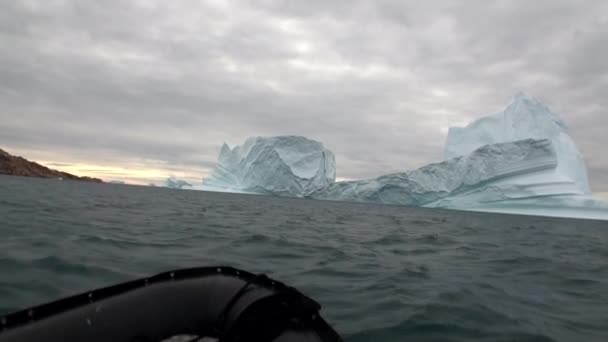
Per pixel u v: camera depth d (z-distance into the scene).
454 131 60.84
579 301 5.45
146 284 2.65
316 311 2.35
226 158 73.44
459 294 5.20
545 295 5.68
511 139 55.28
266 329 2.16
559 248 13.19
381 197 57.53
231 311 2.49
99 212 14.56
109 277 4.97
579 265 9.02
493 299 5.12
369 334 3.63
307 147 63.56
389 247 10.62
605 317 4.67
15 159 102.19
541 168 50.41
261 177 64.00
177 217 15.34
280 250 8.62
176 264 6.18
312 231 14.04
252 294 2.57
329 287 5.40
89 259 5.86
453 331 3.80
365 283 5.73
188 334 2.49
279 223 16.55
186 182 83.06
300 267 6.78
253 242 9.52
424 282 5.96
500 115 58.09
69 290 4.30
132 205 20.50
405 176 55.22
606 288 6.44
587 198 48.62
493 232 19.09
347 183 61.25
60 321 2.09
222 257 7.18
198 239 9.34
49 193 25.05
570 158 54.34
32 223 9.43
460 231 18.27
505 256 9.81
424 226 20.41
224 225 13.56
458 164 52.78
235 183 70.44
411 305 4.57
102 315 2.25
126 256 6.45
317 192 62.34
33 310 2.06
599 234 24.03
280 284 2.64
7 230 8.01
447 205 54.75
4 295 3.96
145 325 2.37
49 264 5.30
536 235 19.22
